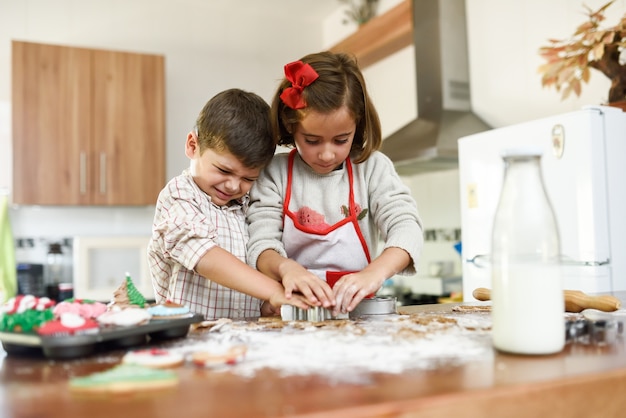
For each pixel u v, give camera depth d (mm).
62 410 400
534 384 444
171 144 3527
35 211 3191
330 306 831
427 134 2516
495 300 582
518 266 565
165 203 1041
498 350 577
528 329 551
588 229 1581
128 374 470
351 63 1072
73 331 593
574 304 858
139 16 3516
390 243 1021
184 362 547
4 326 614
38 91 2869
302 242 1125
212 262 915
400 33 2895
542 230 569
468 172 2037
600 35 1847
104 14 3422
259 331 722
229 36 3738
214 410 389
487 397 420
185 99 3590
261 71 3809
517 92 2438
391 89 3307
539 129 1729
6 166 3158
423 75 2785
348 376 479
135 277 3068
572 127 1626
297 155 1184
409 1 2766
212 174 1029
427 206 3059
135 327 627
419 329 713
